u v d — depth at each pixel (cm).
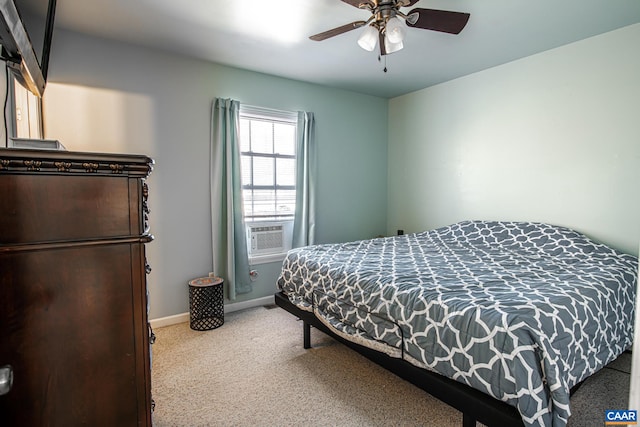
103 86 269
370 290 194
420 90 413
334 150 408
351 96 420
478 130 354
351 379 211
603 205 271
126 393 99
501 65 331
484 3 220
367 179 441
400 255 266
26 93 203
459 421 171
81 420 93
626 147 258
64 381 90
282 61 317
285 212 376
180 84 304
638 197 254
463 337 144
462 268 221
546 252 270
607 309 173
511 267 224
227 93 329
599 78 269
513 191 328
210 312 293
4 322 83
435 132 398
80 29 253
